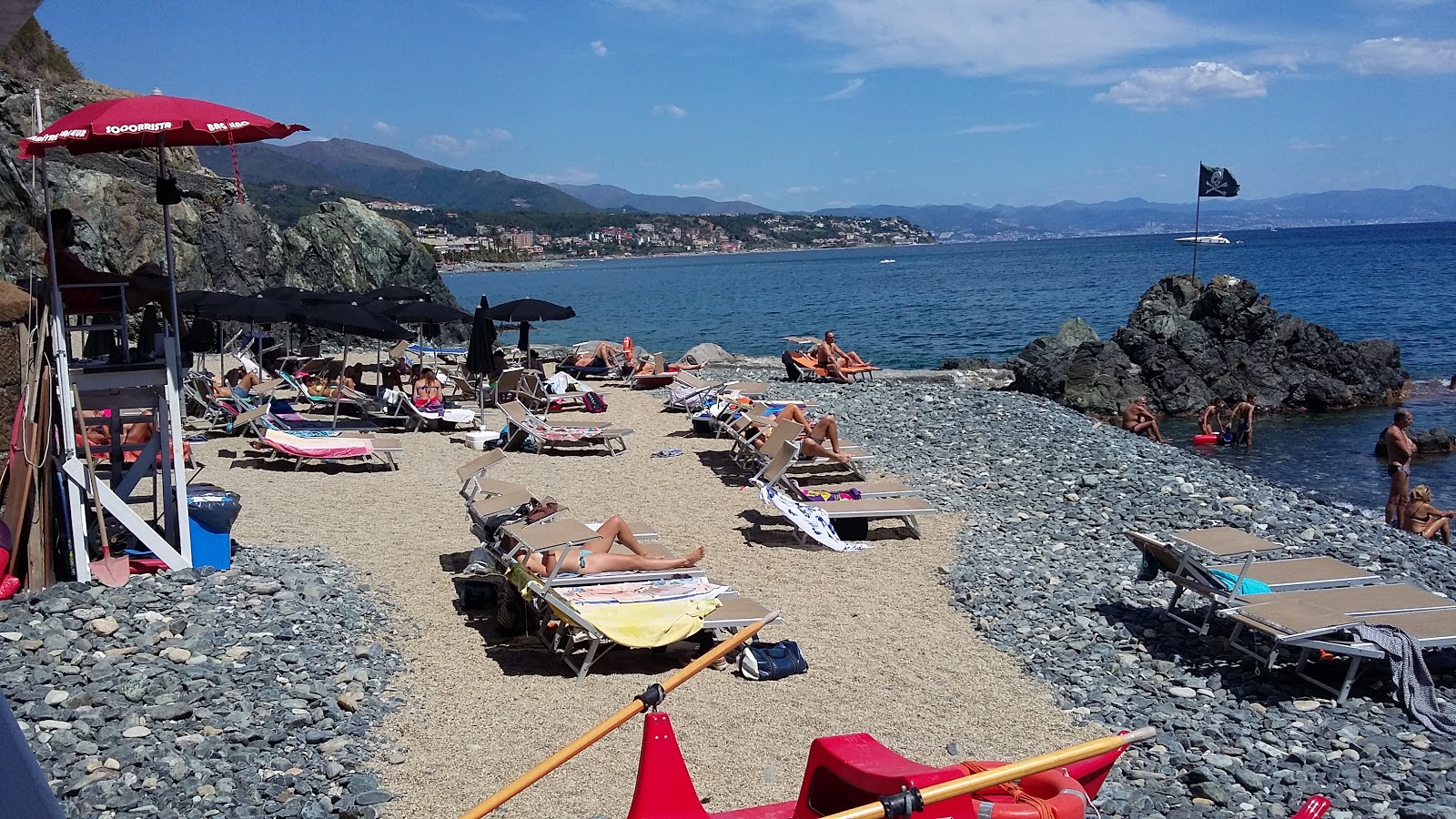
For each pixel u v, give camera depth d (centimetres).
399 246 3803
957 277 10044
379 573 909
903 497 1126
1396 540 1174
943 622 841
